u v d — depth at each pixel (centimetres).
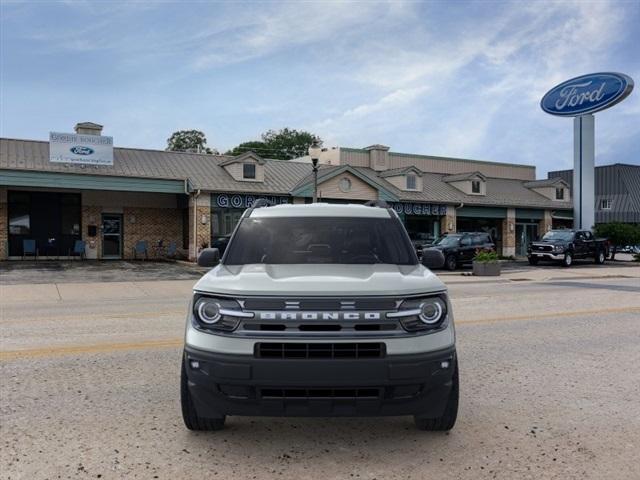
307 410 376
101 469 379
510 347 797
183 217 3030
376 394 375
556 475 377
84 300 1409
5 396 537
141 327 942
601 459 405
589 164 3603
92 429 452
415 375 374
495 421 483
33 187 2662
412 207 3359
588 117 3597
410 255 507
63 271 2175
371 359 370
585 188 3619
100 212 2869
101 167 2705
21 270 2183
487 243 2845
